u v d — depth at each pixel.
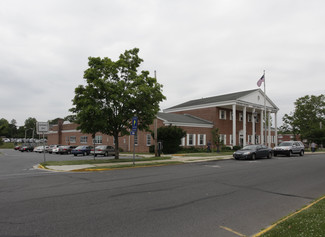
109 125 19.14
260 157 23.09
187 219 5.57
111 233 4.67
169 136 28.64
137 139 34.41
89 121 18.05
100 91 17.86
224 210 6.33
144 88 17.86
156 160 20.34
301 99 56.50
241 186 9.53
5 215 5.68
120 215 5.76
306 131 53.31
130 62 19.70
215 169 14.88
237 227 5.14
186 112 42.31
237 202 7.14
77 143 49.53
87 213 5.88
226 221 5.50
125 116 19.03
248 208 6.55
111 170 14.48
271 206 6.78
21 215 5.68
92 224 5.14
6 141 104.50
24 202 6.83
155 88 19.28
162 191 8.41
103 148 28.66
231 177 11.70
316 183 10.34
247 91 41.66
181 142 32.56
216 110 37.84
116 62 18.59
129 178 11.20
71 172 13.45
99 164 16.81
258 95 41.12
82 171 13.98
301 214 5.51
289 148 26.59
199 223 5.33
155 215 5.81
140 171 13.91
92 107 16.73
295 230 4.47
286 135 71.50
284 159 22.75
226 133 39.34
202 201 7.18
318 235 4.18
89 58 18.30
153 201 7.07
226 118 39.78
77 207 6.37
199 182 10.23
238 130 41.72
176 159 21.41
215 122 37.53
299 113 55.69
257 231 4.93
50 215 5.70
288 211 6.33
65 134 54.50
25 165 17.80
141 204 6.73
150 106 19.16
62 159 23.80
